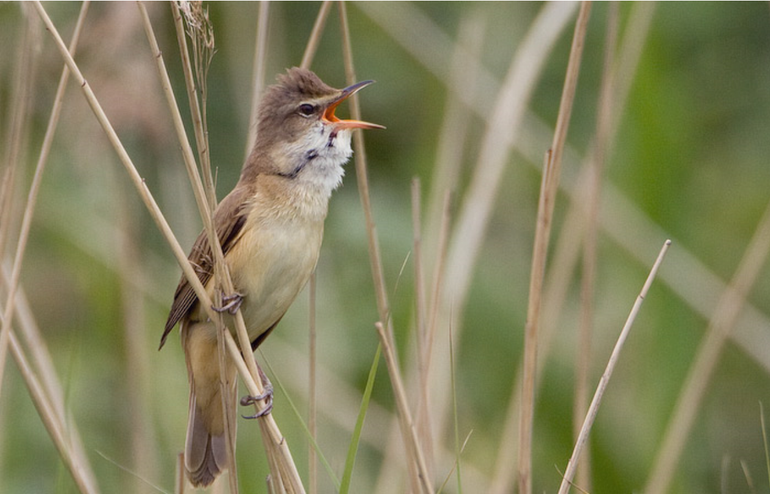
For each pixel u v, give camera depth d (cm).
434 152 1175
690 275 1029
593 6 1275
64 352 1061
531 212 1219
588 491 865
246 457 908
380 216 1164
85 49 1054
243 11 1167
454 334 940
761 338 1016
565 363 1111
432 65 1112
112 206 1077
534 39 1025
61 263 1105
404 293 1101
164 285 1125
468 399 1109
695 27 1244
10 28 1077
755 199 1231
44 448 1032
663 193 1044
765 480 1132
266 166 823
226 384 683
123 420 1038
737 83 1264
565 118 788
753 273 916
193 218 1059
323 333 1099
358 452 998
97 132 1054
